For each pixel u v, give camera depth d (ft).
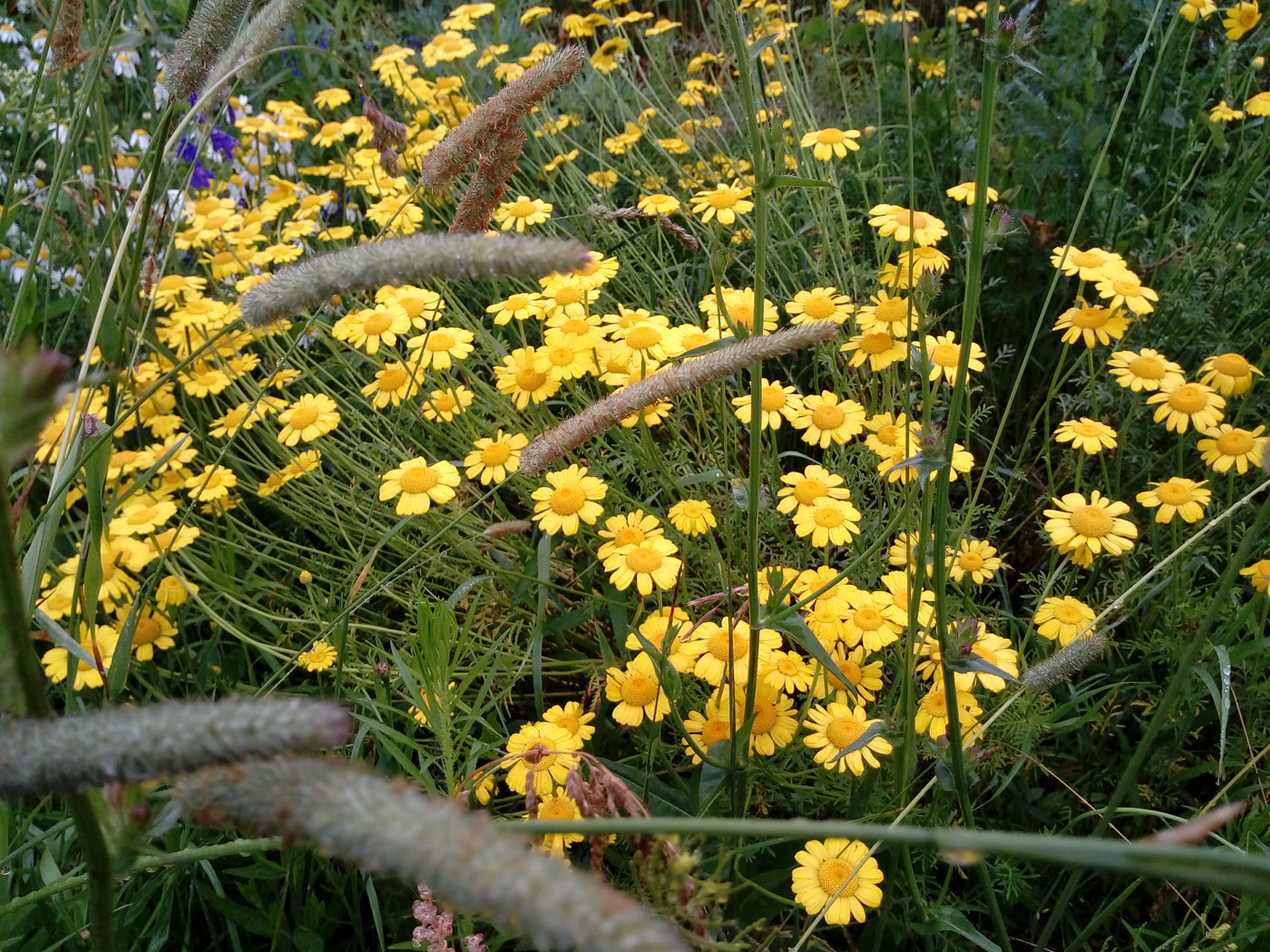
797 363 2.42
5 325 2.23
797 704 1.75
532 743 1.41
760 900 1.43
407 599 1.96
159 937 1.43
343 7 3.30
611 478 2.08
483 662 1.53
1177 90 2.57
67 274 2.34
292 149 3.18
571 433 1.12
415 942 1.21
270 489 2.00
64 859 1.48
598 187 2.88
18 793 0.51
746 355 1.10
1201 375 1.99
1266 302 2.27
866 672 1.55
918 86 3.11
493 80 3.40
